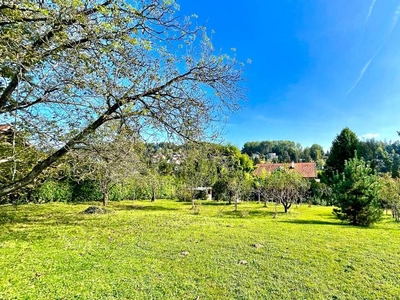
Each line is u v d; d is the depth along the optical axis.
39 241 7.22
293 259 5.61
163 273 4.81
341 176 13.72
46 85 4.50
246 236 7.80
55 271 4.89
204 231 8.58
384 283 4.40
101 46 4.38
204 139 5.84
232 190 18.91
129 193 23.75
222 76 5.64
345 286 4.28
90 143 5.83
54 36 4.08
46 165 5.27
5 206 15.58
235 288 4.19
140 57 5.05
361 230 9.22
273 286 4.27
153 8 4.94
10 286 4.18
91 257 5.77
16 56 3.91
